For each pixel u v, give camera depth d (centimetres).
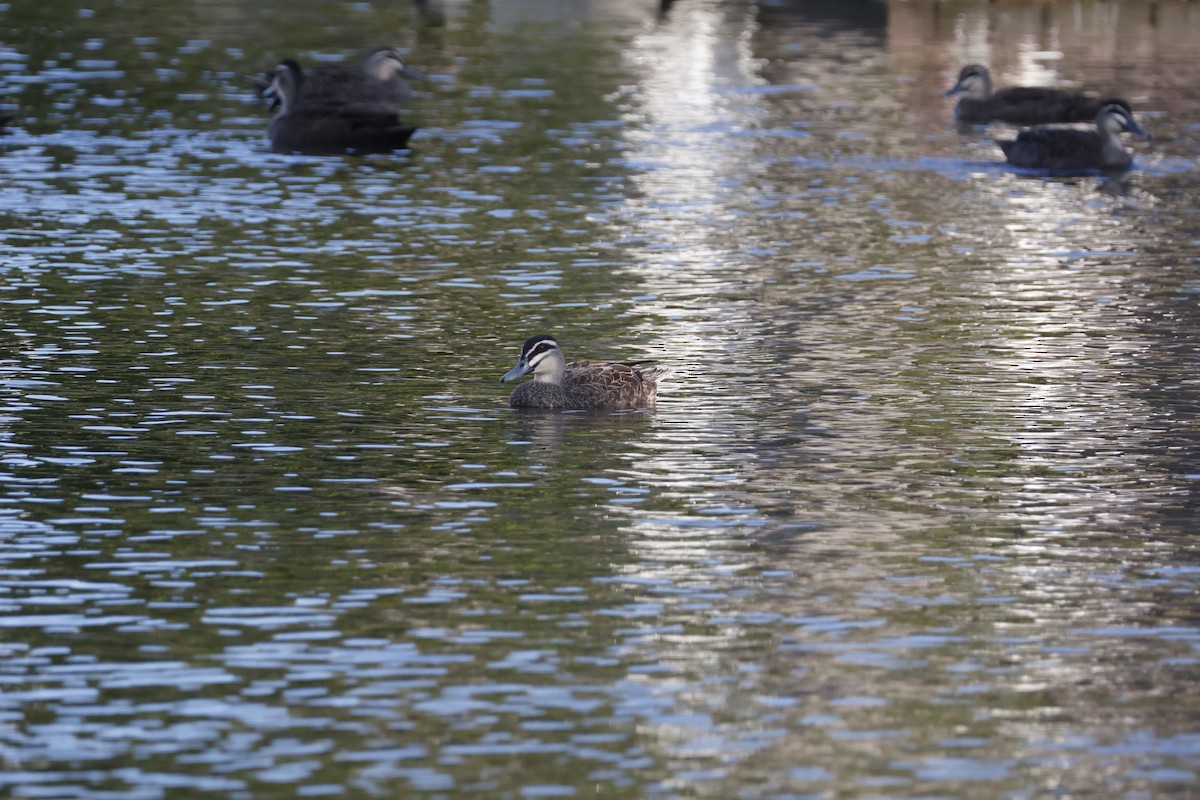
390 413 2188
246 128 4347
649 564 1680
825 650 1486
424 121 4469
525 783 1253
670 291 2861
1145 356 2469
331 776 1261
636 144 4194
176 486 1895
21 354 2434
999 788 1250
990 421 2161
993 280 2942
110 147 4062
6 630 1511
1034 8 6588
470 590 1609
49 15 6103
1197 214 3497
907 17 6406
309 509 1828
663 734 1330
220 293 2811
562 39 5862
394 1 6800
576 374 2231
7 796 1228
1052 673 1442
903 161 4050
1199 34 5981
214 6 6525
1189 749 1310
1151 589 1625
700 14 6519
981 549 1723
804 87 5016
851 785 1255
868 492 1897
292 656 1464
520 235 3272
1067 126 4475
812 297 2823
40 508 1819
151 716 1352
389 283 2895
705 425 2147
